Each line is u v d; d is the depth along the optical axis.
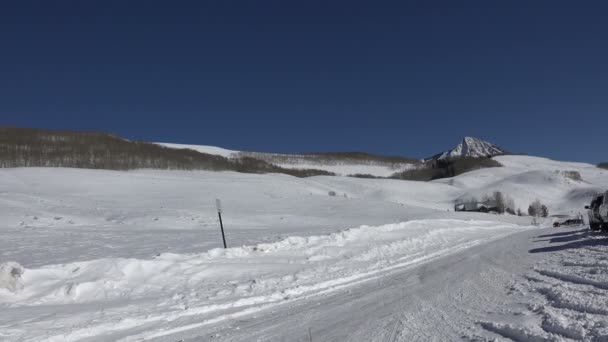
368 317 7.41
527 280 9.71
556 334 5.64
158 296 9.18
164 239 21.33
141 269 10.81
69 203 45.00
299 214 46.38
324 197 63.66
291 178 115.88
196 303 8.52
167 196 62.38
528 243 18.19
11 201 41.22
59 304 8.50
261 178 104.00
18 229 26.16
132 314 7.65
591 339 5.28
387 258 15.16
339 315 7.62
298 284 10.43
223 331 6.79
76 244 19.11
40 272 9.95
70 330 6.66
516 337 5.79
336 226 34.34
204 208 48.34
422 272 12.05
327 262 13.85
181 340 6.39
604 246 14.41
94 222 34.28
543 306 7.08
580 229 24.69
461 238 22.86
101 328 6.84
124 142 145.75
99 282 9.72
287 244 16.14
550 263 11.86
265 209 49.84
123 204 49.66
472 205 85.69
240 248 14.50
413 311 7.64
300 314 7.76
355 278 11.34
